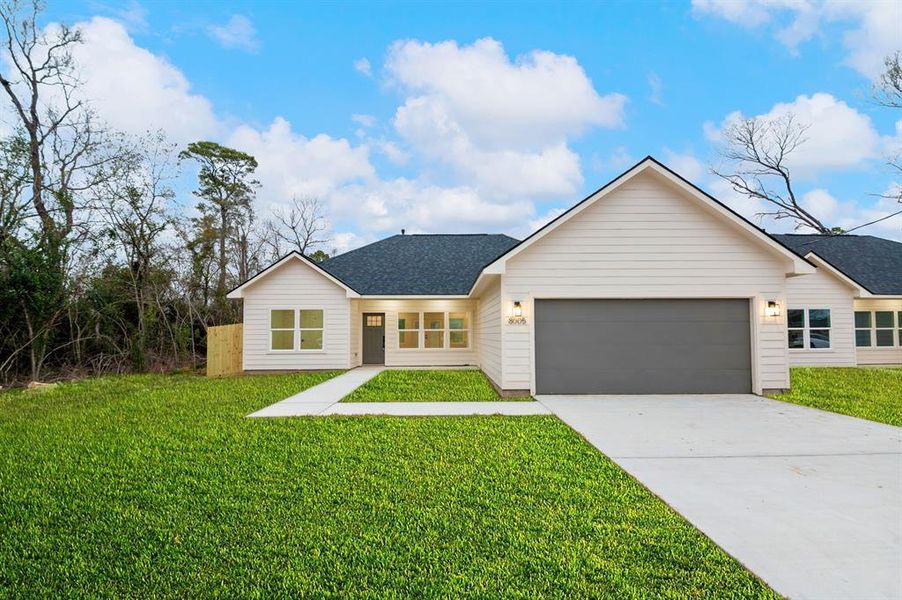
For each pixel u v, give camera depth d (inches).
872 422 310.5
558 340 436.8
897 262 765.3
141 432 289.4
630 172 426.0
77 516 162.7
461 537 144.4
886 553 131.6
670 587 116.3
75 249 693.3
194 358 774.5
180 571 125.6
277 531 149.1
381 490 184.9
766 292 433.1
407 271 770.2
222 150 1229.7
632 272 434.3
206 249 927.7
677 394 432.1
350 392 455.5
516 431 285.4
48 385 540.7
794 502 170.1
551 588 116.4
